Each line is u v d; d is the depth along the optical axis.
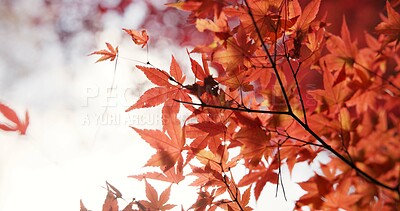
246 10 0.77
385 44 0.81
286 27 0.78
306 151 0.79
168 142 0.79
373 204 0.79
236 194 0.80
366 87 0.80
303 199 0.78
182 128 0.79
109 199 0.81
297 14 0.78
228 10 0.76
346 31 0.81
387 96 0.82
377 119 0.82
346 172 0.79
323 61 0.81
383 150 0.81
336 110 0.79
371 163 0.80
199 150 0.80
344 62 0.81
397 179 0.80
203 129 0.79
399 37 0.81
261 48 0.80
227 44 0.77
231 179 0.80
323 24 0.79
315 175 0.78
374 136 0.81
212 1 0.74
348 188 0.79
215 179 0.81
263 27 0.77
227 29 0.77
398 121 0.83
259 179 0.79
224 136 0.79
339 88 0.78
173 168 0.81
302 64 0.80
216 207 0.81
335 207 0.79
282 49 0.80
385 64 0.82
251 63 0.79
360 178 0.80
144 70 0.80
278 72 0.78
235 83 0.79
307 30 0.78
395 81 0.81
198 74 0.79
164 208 0.81
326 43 0.81
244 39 0.77
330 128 0.79
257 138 0.78
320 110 0.79
